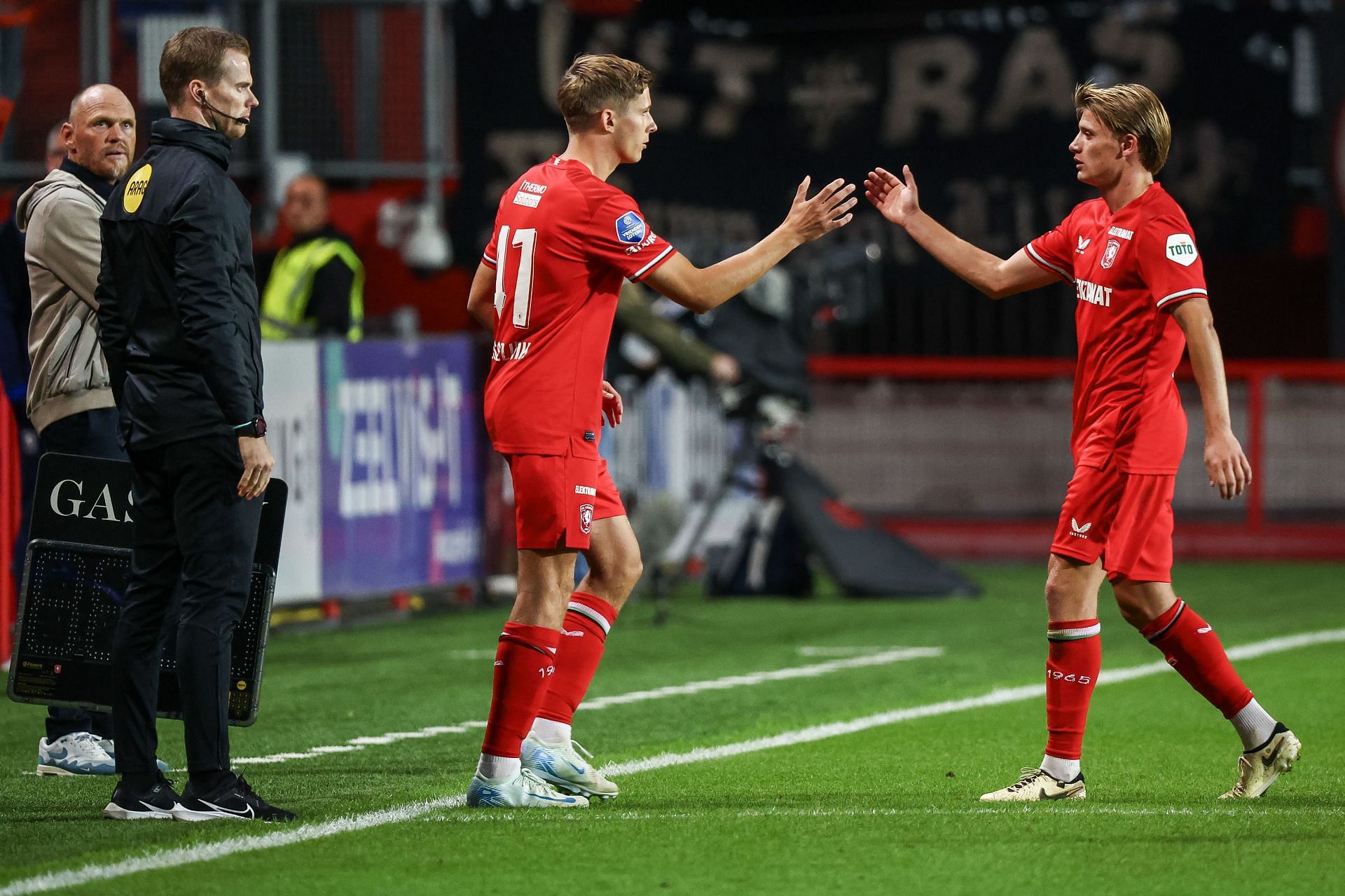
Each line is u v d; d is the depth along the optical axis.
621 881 16.30
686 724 27.11
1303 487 56.94
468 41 53.53
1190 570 51.28
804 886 16.09
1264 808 19.61
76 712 22.77
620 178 55.25
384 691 30.77
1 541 33.31
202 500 18.75
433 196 52.06
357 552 40.16
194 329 18.28
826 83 55.72
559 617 19.67
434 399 42.81
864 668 33.41
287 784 21.89
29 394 23.03
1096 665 20.22
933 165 55.91
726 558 46.38
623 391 44.03
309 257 40.94
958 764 23.00
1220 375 19.28
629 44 54.69
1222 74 55.66
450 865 16.91
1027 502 59.34
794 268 48.41
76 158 22.94
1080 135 19.94
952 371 55.78
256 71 50.66
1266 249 56.31
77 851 17.62
